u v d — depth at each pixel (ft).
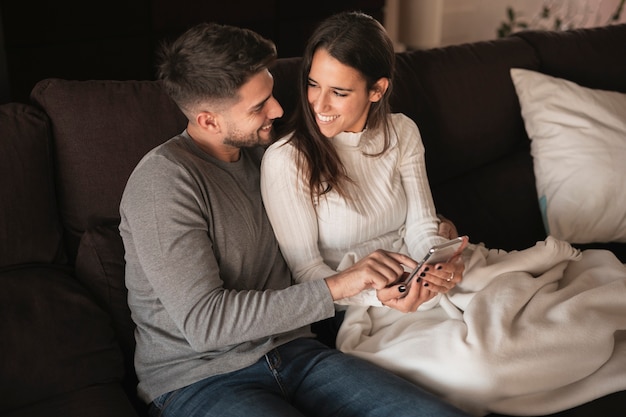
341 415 4.24
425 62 6.58
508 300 4.75
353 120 4.87
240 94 4.34
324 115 4.76
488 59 6.93
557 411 4.54
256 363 4.46
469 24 13.87
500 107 6.92
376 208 5.14
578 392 4.60
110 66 10.03
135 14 10.00
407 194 5.45
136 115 5.05
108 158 4.95
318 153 4.87
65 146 4.90
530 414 4.49
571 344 4.58
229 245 4.48
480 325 4.56
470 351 4.41
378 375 4.36
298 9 11.71
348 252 5.08
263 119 4.54
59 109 4.89
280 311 4.26
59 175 4.96
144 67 10.46
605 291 4.87
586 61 7.47
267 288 4.80
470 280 5.02
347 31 4.58
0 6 7.97
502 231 6.50
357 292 4.42
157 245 4.15
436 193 6.61
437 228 5.37
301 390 4.47
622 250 6.51
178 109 5.20
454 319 4.78
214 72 4.25
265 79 4.43
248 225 4.60
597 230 6.40
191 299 4.15
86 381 4.35
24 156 4.70
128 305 4.78
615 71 7.56
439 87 6.54
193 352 4.36
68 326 4.48
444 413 3.96
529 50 7.24
